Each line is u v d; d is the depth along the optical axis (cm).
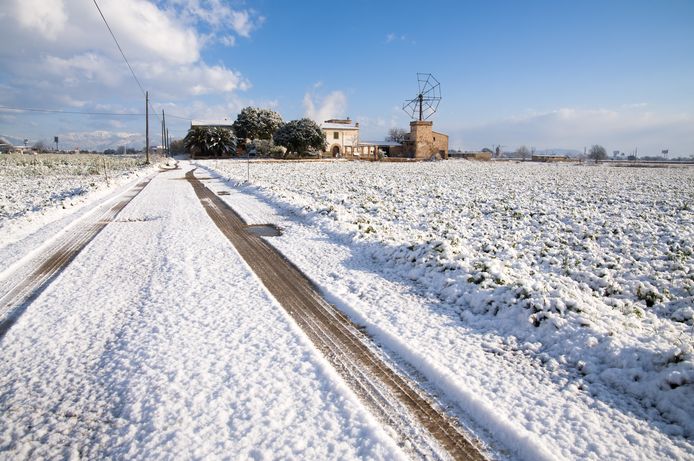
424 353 522
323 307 702
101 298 729
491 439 377
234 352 532
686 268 816
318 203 1844
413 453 356
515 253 956
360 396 443
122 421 400
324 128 9044
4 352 539
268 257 1018
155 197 2172
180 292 758
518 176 3931
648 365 465
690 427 376
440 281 784
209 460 345
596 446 358
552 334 555
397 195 2192
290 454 351
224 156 8144
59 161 5369
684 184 2880
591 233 1164
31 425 397
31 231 1270
